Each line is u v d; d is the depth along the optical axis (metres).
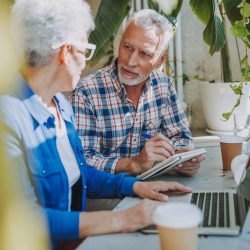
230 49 2.74
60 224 1.01
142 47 1.75
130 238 0.96
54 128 1.25
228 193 1.26
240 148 1.57
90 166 1.55
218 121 2.46
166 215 0.72
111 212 1.05
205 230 0.95
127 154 1.89
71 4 1.20
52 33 1.15
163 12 2.32
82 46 1.23
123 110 1.84
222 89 2.37
